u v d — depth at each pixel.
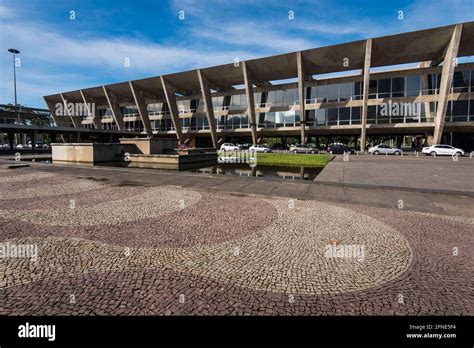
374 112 34.84
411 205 6.74
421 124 32.19
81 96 56.62
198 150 22.75
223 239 4.35
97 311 2.54
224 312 2.55
